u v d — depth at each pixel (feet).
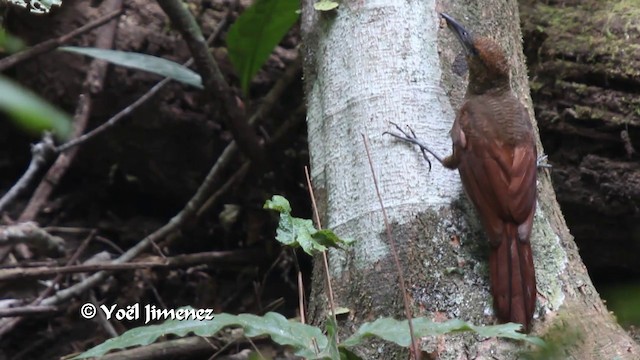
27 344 35.58
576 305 24.53
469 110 25.93
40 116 23.53
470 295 24.18
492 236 24.08
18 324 35.04
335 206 26.37
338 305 25.11
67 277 35.88
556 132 35.09
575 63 34.63
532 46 35.60
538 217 26.07
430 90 26.81
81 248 35.58
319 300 25.85
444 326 20.71
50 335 35.55
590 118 34.35
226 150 36.88
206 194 37.04
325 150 27.37
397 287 24.41
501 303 23.45
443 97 26.89
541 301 24.34
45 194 36.40
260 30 34.81
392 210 25.32
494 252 23.99
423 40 27.35
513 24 29.84
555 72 34.94
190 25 34.09
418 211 25.23
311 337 21.13
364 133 26.40
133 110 37.19
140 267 32.86
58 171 36.47
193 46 34.12
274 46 35.47
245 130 36.01
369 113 26.55
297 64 37.14
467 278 24.44
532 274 23.76
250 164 37.24
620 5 35.58
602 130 34.32
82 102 36.73
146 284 37.06
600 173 34.47
